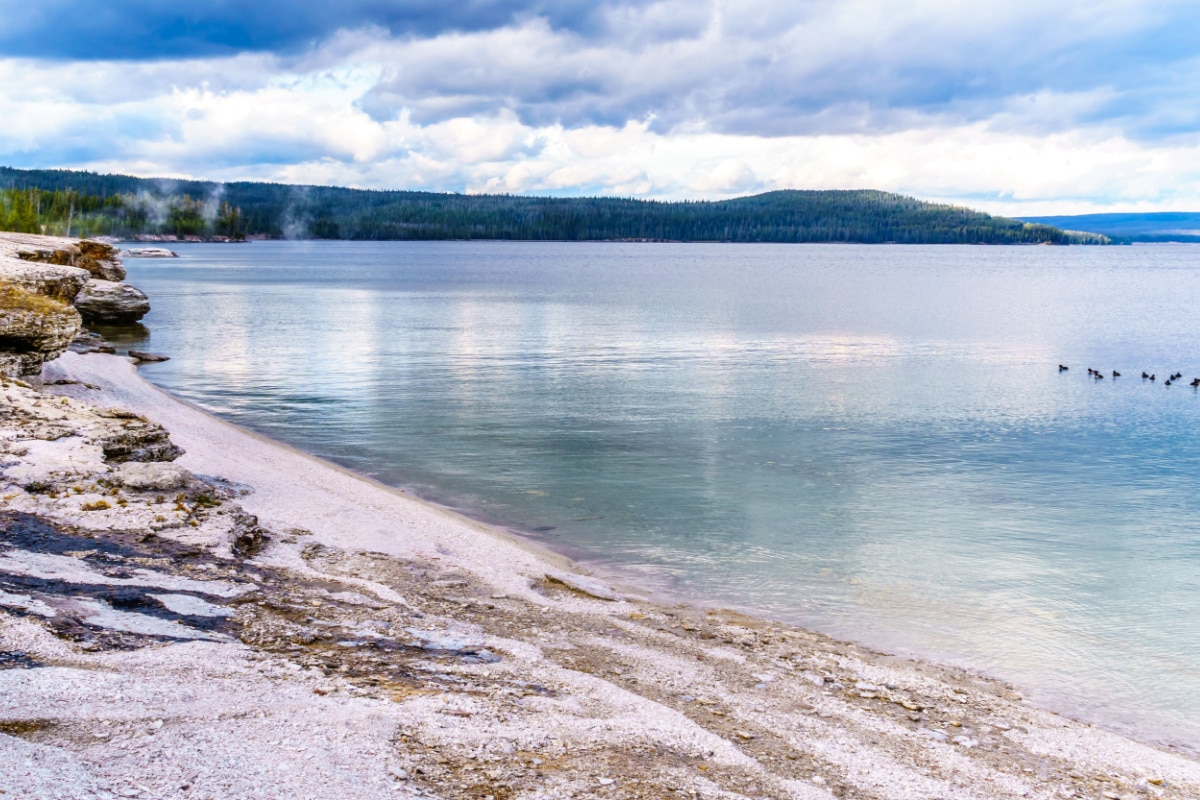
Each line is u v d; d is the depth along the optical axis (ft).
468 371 163.02
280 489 71.82
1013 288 491.72
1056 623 53.83
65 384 102.01
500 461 94.68
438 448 100.58
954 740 35.04
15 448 59.41
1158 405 134.72
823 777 28.66
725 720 33.40
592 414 122.21
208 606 38.60
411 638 38.65
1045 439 109.50
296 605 41.55
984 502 81.41
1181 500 82.74
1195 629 53.31
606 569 61.93
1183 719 41.68
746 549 67.05
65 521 48.73
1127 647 50.47
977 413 126.82
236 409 122.93
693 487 84.99
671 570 61.98
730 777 27.20
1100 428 116.67
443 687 31.96
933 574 62.39
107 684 26.43
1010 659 48.37
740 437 108.37
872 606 56.03
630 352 196.03
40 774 19.86
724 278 575.38
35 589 36.01
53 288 97.04
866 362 183.83
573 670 37.14
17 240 127.13
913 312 322.75
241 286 419.13
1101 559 66.23
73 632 31.14
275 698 27.68
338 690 29.71
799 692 38.83
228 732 24.21
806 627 52.01
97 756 21.58
